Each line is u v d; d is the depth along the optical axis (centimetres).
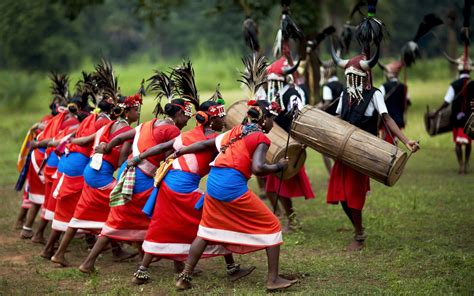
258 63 969
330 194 1073
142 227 955
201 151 892
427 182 1620
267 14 2470
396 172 980
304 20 2469
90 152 1062
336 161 1064
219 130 923
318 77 1828
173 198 891
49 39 5084
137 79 5081
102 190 1004
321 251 1077
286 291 866
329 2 3406
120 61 7019
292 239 1153
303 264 1001
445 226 1192
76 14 2758
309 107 1055
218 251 908
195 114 964
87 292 907
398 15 6359
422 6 6669
